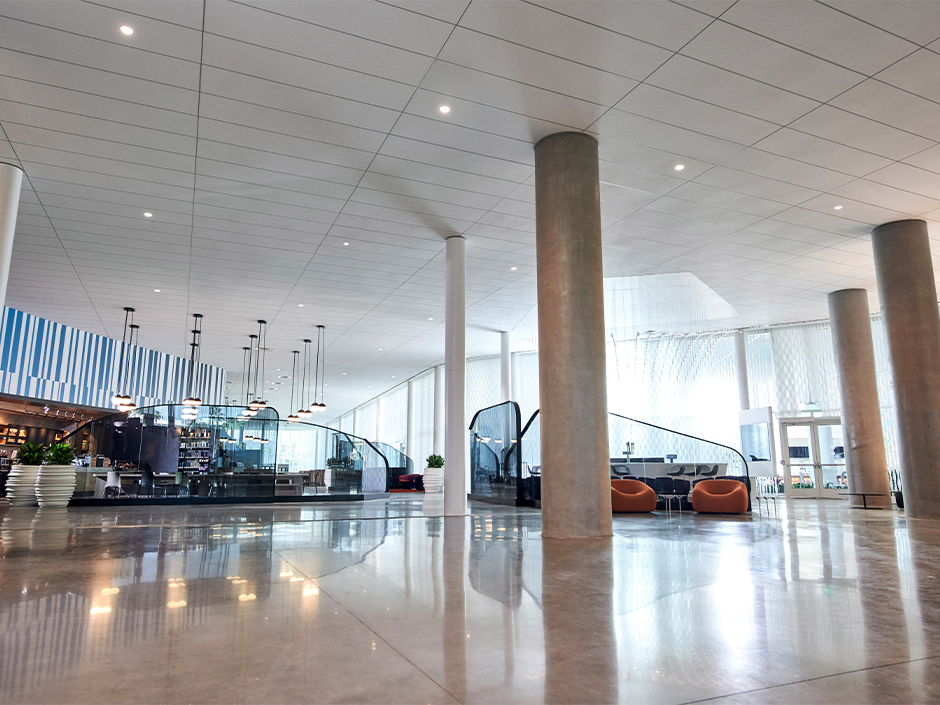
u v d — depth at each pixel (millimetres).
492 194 9078
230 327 17438
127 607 3148
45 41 5719
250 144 7629
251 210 9594
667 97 6695
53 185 8680
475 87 6504
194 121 7102
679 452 13297
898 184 8805
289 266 12297
